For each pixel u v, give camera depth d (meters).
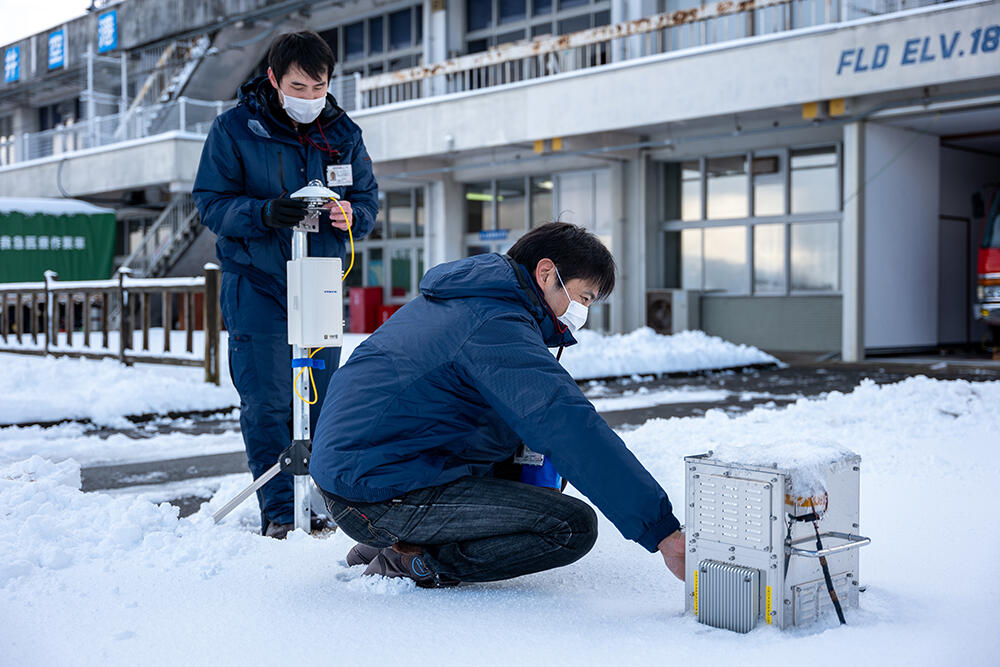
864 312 13.35
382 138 17.67
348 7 21.36
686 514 2.05
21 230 19.31
